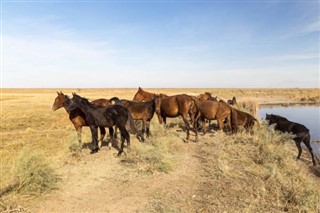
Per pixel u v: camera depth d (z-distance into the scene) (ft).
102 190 25.35
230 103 87.81
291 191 26.37
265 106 170.50
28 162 25.58
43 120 86.33
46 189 24.49
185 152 38.32
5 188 23.75
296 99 228.84
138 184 26.73
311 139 69.10
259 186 27.30
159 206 22.31
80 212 21.25
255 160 36.14
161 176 28.84
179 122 62.03
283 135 46.65
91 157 34.83
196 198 24.12
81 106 34.88
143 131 43.01
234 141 45.03
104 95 205.77
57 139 56.18
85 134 46.37
